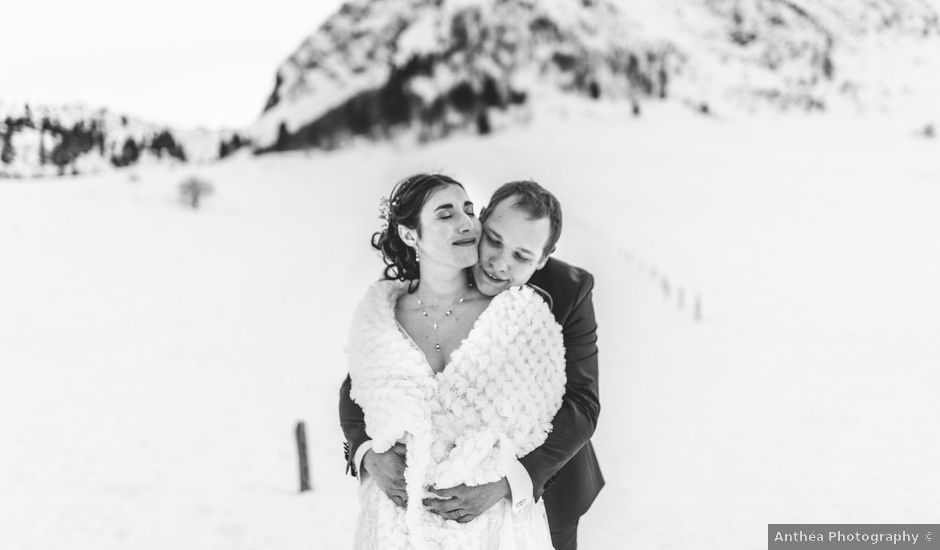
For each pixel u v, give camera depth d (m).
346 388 2.16
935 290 26.78
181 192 54.53
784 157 97.12
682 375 15.12
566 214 55.09
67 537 7.74
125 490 9.08
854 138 134.12
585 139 119.06
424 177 1.91
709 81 177.00
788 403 12.98
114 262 32.22
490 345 1.85
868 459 10.12
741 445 10.66
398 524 1.92
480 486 1.81
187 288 27.47
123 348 18.25
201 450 10.67
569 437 1.91
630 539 7.44
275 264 33.38
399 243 2.03
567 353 2.03
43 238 36.44
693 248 39.88
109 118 121.25
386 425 1.83
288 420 12.26
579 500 2.14
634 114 137.75
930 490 8.89
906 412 12.43
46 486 9.21
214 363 16.70
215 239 40.78
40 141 103.25
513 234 1.87
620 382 14.59
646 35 186.50
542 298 1.95
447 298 1.97
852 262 34.38
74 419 12.32
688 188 70.19
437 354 1.95
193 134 129.50
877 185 69.12
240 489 9.02
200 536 7.67
